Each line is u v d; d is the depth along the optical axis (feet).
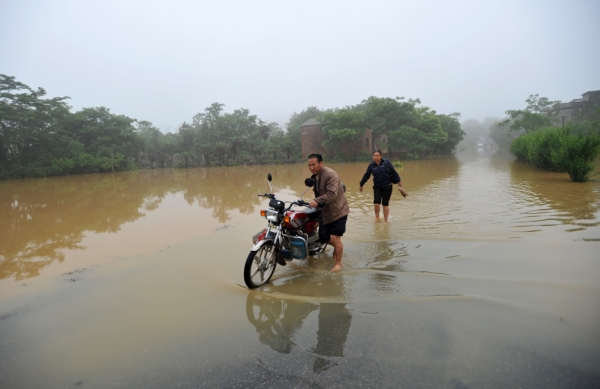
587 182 40.14
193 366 8.04
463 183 44.88
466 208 26.96
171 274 14.85
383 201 23.71
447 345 8.32
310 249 16.21
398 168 84.64
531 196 31.32
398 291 11.89
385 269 14.33
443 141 158.30
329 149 142.61
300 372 7.59
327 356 8.14
